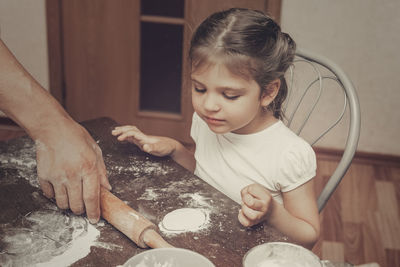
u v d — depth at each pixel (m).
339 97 2.48
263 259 0.72
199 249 0.82
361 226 2.12
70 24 2.56
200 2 2.42
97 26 2.55
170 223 0.88
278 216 0.95
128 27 2.53
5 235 0.85
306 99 2.51
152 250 0.72
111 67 2.63
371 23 2.35
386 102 2.50
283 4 2.38
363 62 2.43
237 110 0.95
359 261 1.92
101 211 0.89
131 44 2.57
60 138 0.90
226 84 0.92
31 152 1.12
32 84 0.92
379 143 2.60
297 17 2.39
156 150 1.11
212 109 0.94
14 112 0.91
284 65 1.04
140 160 1.11
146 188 0.99
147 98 2.76
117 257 0.80
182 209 0.92
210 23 0.99
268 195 0.89
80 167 0.88
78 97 2.71
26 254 0.81
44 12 2.54
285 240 0.84
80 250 0.82
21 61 2.66
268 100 1.03
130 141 1.19
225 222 0.89
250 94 0.95
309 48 2.45
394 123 2.54
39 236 0.85
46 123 0.90
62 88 2.70
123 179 1.03
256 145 1.15
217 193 0.98
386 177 2.50
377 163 2.60
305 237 0.99
